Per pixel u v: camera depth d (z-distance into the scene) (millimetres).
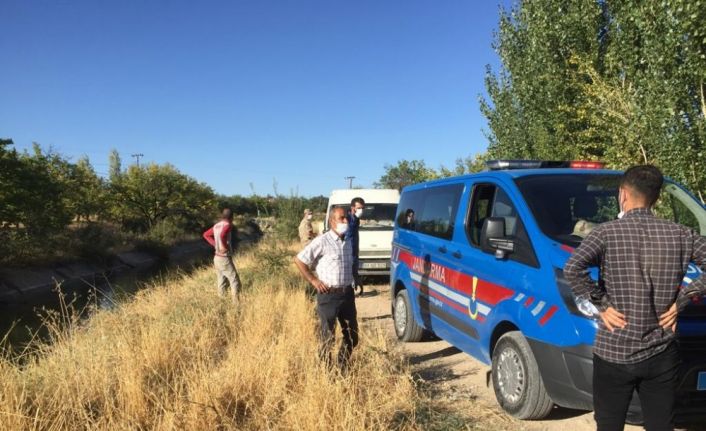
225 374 4605
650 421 2598
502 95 13133
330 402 3871
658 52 7438
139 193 41750
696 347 3312
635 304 2516
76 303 16250
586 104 10133
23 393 3891
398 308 7215
